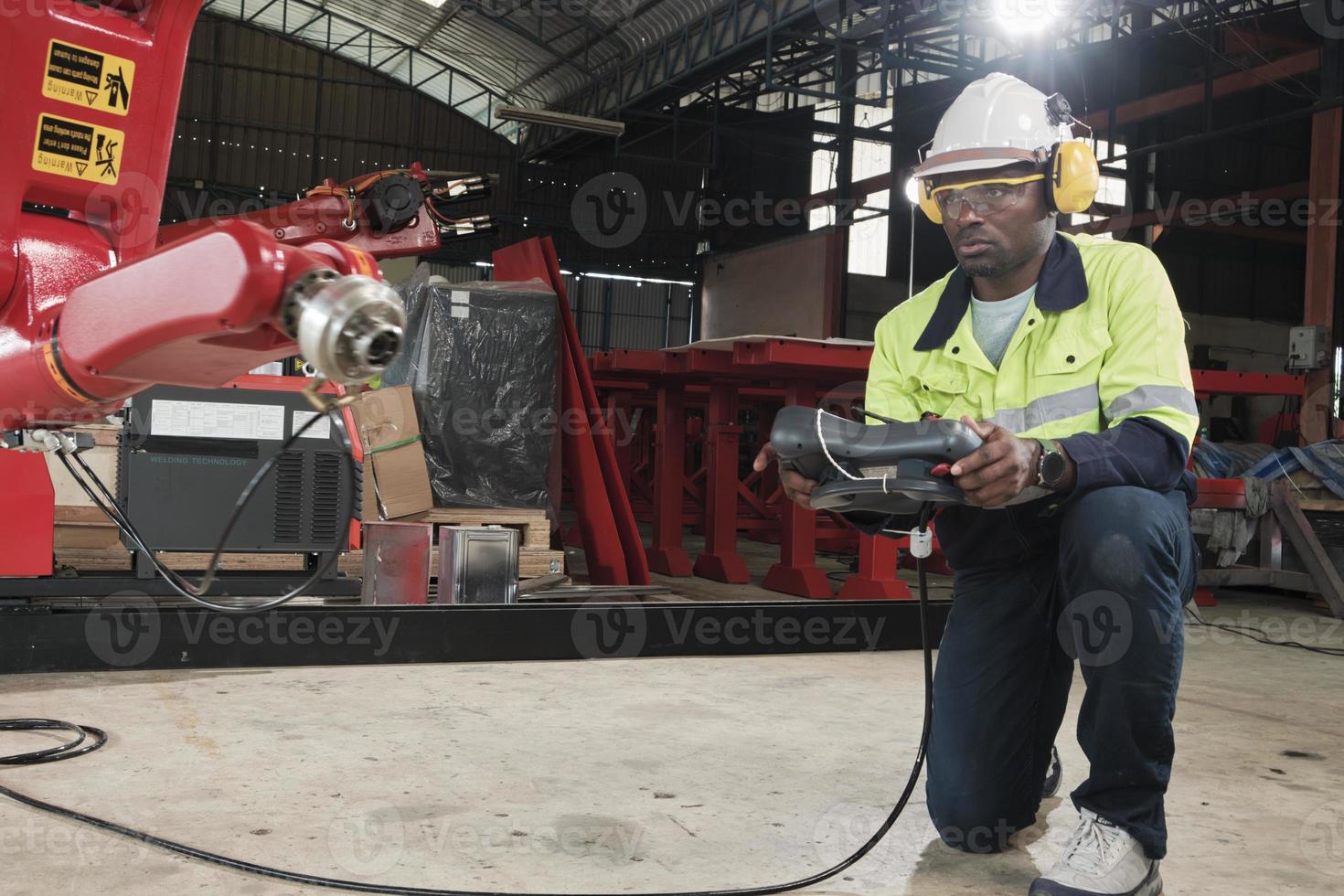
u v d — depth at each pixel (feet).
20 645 9.42
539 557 14.32
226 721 8.03
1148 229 64.64
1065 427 5.17
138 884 4.76
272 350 2.56
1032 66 44.50
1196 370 27.02
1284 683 11.94
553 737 7.95
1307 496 19.45
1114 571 4.67
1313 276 36.73
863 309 67.72
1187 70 65.31
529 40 63.31
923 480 4.29
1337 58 36.88
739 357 16.85
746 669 11.23
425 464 13.79
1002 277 5.38
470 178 13.62
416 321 14.66
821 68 55.88
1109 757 4.78
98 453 11.47
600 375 23.24
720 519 20.54
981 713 5.46
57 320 3.10
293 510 11.66
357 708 8.67
